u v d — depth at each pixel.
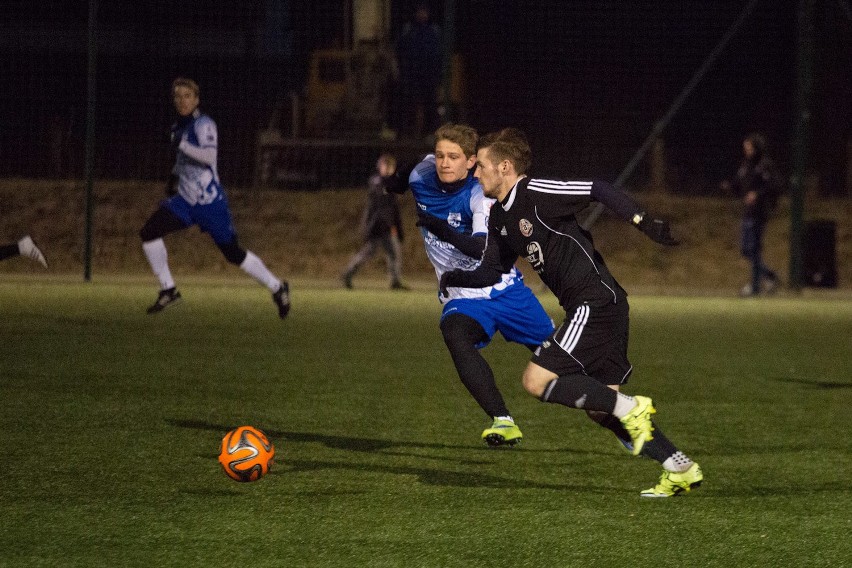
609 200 18.41
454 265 22.67
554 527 17.83
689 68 82.62
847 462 23.05
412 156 73.44
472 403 28.84
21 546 16.31
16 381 30.38
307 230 72.62
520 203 19.03
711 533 17.69
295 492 19.66
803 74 64.62
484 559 16.11
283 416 26.66
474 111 78.69
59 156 76.88
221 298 54.31
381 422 26.22
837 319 51.12
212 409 27.20
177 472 20.92
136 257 69.19
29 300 50.94
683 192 81.31
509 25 79.12
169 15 78.00
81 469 20.98
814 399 30.55
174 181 41.75
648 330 45.84
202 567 15.52
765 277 63.88
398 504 19.02
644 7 81.25
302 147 74.38
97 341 38.25
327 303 53.31
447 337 21.78
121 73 77.88
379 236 60.88
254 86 77.75
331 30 77.56
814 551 16.86
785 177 81.88
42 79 77.44
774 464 22.80
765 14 82.50
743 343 42.19
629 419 18.86
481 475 21.27
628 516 18.56
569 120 80.50
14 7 77.44
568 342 18.95
